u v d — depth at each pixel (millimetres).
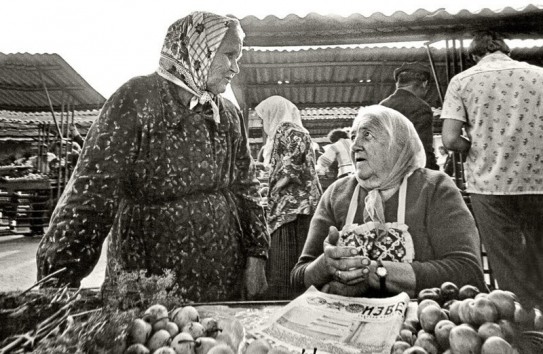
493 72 2312
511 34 3496
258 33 3443
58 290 791
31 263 4707
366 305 1065
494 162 2299
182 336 770
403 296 1089
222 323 888
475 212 2408
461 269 1344
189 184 1491
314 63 5469
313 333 936
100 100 8609
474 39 2572
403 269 1328
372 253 1484
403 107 2740
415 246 1479
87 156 1335
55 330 675
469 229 1455
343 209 1659
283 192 2557
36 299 737
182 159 1474
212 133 1573
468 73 2393
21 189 7070
